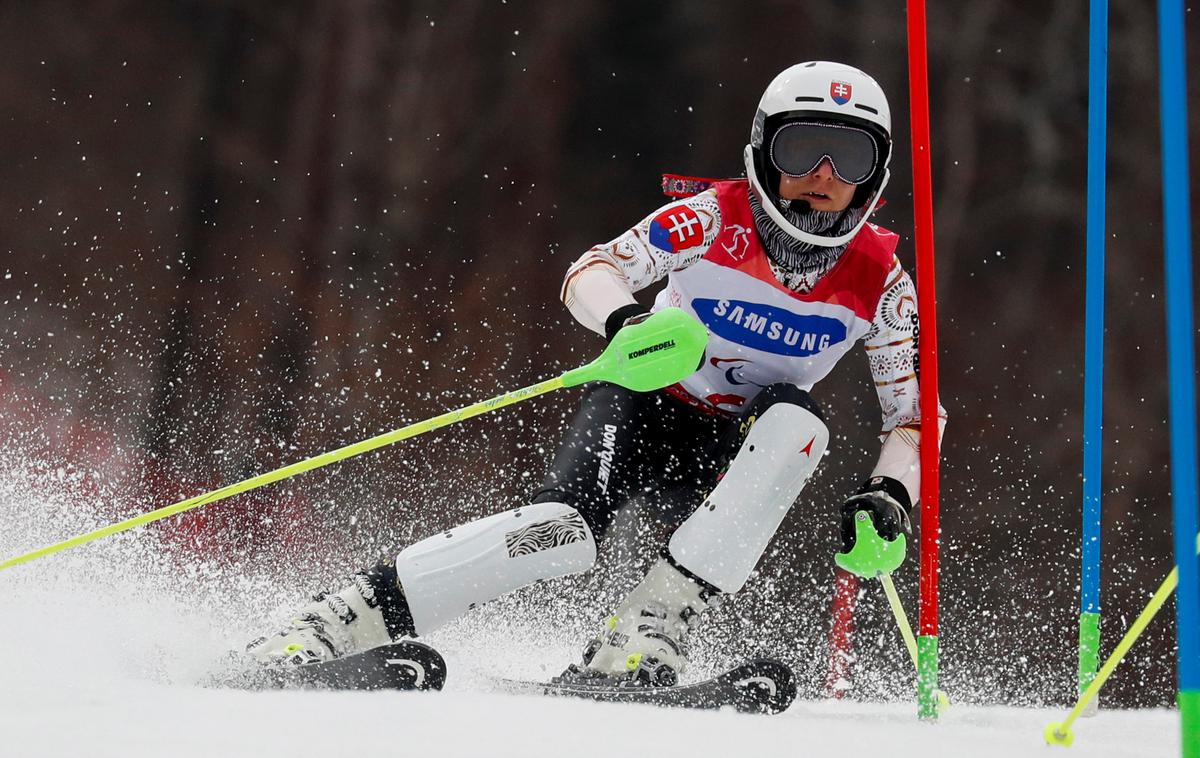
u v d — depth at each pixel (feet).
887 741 28.50
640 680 37.17
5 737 22.66
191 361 173.78
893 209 214.28
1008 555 154.81
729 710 34.65
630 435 41.42
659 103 233.55
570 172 227.61
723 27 233.76
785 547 125.49
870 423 170.40
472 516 107.04
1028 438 185.37
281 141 219.61
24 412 139.33
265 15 223.10
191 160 216.74
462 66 225.35
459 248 215.51
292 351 188.14
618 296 38.55
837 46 227.81
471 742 24.59
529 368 197.77
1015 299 208.44
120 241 208.74
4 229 204.95
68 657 35.53
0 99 213.87
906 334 41.42
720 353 41.37
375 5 223.10
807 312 40.86
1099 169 38.91
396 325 198.90
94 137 215.51
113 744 22.43
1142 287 199.00
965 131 217.77
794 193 39.58
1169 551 165.68
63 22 218.18
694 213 40.52
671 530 42.50
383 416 174.91
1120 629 119.14
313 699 30.35
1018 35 220.64
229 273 207.72
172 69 220.43
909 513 39.06
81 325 175.22
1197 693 17.06
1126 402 189.16
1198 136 207.62
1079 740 32.68
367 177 216.95
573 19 231.50
